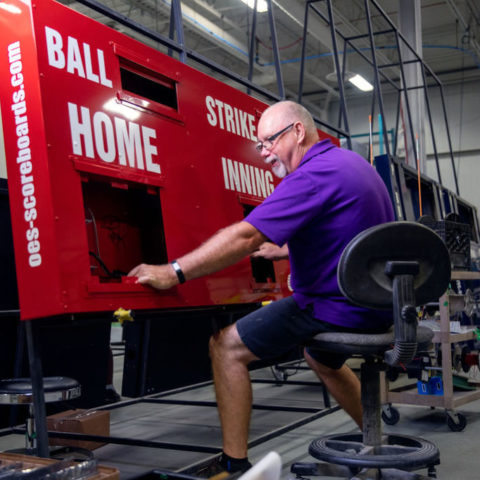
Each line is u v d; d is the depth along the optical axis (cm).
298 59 1219
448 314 277
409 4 755
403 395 288
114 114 168
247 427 180
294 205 168
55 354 296
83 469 134
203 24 976
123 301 159
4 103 153
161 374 339
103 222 198
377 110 1472
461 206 623
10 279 276
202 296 190
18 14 151
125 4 944
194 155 200
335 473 182
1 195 271
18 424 287
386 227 150
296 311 174
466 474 207
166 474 164
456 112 1399
